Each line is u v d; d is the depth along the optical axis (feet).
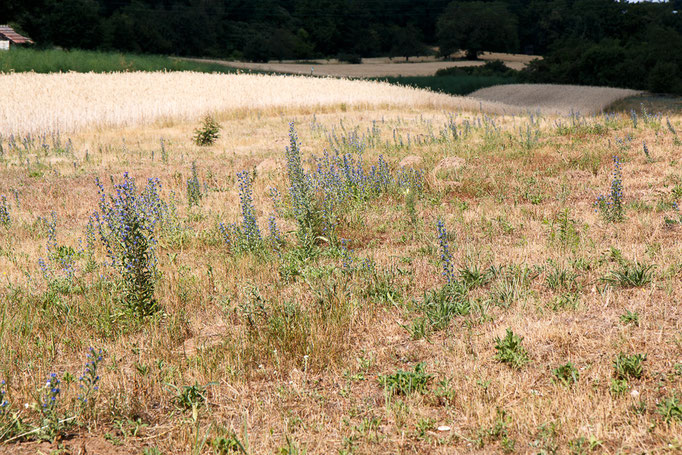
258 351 19.53
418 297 23.03
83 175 56.95
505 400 15.31
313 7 481.05
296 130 82.64
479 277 23.68
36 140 75.97
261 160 60.95
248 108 103.86
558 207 34.22
